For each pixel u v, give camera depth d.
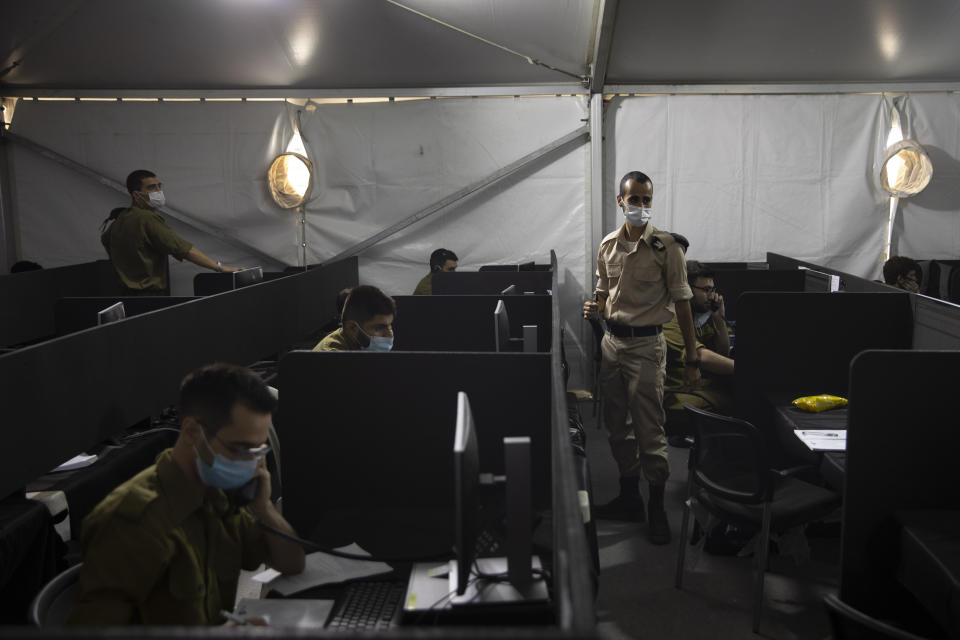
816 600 2.75
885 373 2.00
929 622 2.04
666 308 3.29
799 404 2.94
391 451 1.96
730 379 3.81
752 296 3.18
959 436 2.01
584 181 5.44
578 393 5.53
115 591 1.25
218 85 5.38
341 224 5.53
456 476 1.20
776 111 5.38
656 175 5.43
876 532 2.05
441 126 5.41
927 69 5.19
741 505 2.67
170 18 4.57
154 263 4.20
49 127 5.42
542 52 4.96
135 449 2.41
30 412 2.03
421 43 4.86
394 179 5.46
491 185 5.48
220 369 1.35
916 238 5.47
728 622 2.62
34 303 4.53
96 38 4.76
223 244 5.57
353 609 1.44
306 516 1.98
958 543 1.83
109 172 5.46
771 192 5.44
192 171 5.46
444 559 1.54
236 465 1.34
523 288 4.41
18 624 1.86
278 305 3.96
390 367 1.94
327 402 1.95
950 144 5.39
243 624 1.37
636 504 3.51
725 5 4.42
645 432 3.29
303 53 4.97
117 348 2.46
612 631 2.58
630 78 5.30
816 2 4.40
